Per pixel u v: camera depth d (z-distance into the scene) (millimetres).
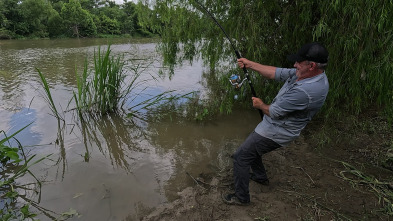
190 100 5957
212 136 4504
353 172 3258
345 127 4355
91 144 4246
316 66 2180
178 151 4051
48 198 2967
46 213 2734
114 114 5297
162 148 4152
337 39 3582
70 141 4289
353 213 2639
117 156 3914
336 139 4082
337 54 3676
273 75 2791
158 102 5855
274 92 4852
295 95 2250
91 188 3158
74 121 4945
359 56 3326
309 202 2811
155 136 4535
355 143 3955
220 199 2895
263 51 4465
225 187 3133
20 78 7461
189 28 5031
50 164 3643
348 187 3033
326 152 3783
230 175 3389
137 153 4012
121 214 2732
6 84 6844
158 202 2926
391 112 3379
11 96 5961
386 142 3875
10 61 10266
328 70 3766
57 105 5551
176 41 5754
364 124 4180
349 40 3330
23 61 10312
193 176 3416
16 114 5051
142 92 6434
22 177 3336
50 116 5055
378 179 3158
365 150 3760
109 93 5211
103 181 3301
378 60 3232
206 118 5176
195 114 5316
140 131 4715
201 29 5062
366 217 2584
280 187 3062
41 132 4473
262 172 3020
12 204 2867
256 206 2764
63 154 3910
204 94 6262
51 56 11797
